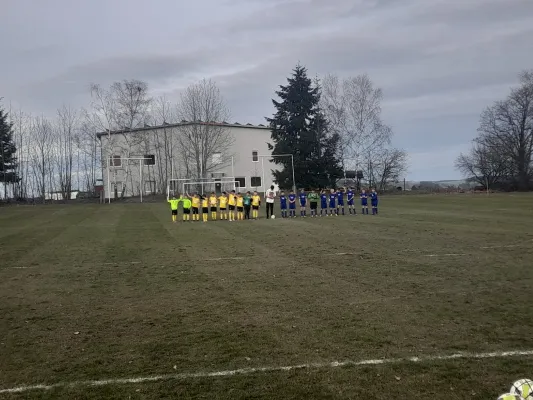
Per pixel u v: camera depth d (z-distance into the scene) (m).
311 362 5.72
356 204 43.59
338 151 68.81
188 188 67.69
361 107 68.75
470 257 13.23
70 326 7.52
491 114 74.38
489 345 6.18
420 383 5.08
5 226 26.83
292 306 8.34
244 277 11.12
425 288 9.51
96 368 5.72
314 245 16.38
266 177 78.50
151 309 8.45
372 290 9.42
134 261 13.91
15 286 10.70
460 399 4.70
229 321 7.55
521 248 14.76
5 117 68.94
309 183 65.50
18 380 5.42
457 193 64.31
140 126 71.88
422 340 6.41
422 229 20.84
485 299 8.55
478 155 75.88
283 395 4.88
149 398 4.89
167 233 21.88
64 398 4.94
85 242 18.80
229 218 30.16
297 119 65.62
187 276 11.45
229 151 74.00
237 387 5.09
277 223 26.25
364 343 6.33
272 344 6.39
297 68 66.62
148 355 6.12
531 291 9.11
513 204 37.81
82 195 73.50
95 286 10.54
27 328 7.46
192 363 5.80
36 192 72.69
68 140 73.19
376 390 4.94
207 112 70.50
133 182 73.56
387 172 71.19
